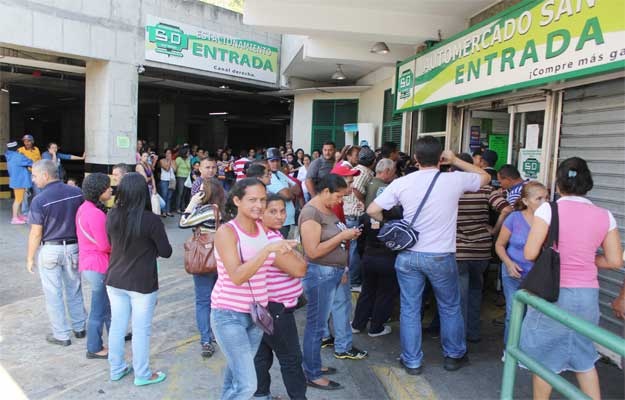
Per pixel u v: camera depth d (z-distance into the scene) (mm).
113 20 10469
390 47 8500
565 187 2898
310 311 3771
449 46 6012
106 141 10625
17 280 6379
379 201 3811
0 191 14133
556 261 2773
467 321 4570
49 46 9570
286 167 8516
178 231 10312
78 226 4125
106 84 10547
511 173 4766
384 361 4266
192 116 22328
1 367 4082
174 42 11656
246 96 16000
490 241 4449
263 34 13633
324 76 13672
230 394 2822
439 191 3639
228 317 2785
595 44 3617
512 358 2549
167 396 3691
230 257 2701
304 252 3729
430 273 3719
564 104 4914
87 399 3615
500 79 4875
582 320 2053
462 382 3762
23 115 25078
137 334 3770
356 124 12102
